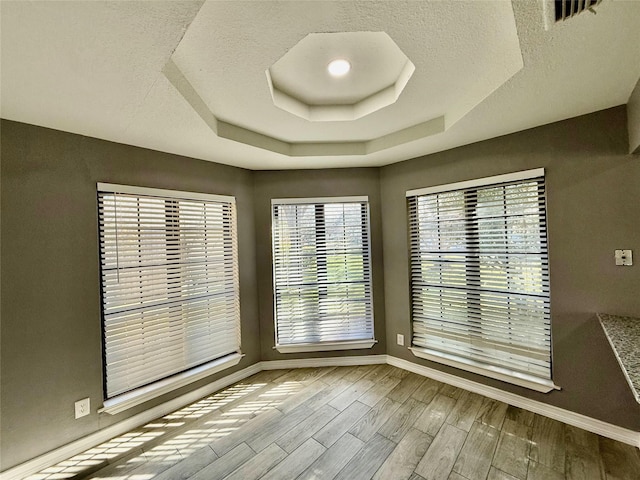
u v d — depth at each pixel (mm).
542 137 2053
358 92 1980
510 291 2305
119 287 2133
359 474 1670
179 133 1982
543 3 957
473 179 2406
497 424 2064
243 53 1316
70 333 1891
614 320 1735
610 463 1665
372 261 3133
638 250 1756
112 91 1415
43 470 1752
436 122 2186
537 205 2121
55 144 1854
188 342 2521
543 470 1645
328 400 2449
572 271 1975
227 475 1693
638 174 1744
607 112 1816
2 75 1240
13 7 868
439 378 2746
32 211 1762
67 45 1059
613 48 1190
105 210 2076
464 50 1354
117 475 1715
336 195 3098
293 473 1692
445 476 1635
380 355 3123
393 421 2143
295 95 1986
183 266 2506
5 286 1668
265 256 3082
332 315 3111
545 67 1328
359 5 1056
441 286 2725
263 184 3076
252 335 3016
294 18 1103
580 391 1972
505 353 2344
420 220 2852
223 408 2383
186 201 2545
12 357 1686
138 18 949
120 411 2090
